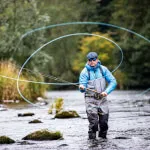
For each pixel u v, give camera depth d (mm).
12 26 44156
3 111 27141
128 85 75875
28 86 38250
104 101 15156
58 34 104938
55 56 102750
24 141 14703
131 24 78438
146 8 76688
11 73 37594
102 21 104438
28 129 18219
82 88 15062
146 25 73438
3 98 36281
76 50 105188
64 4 107438
